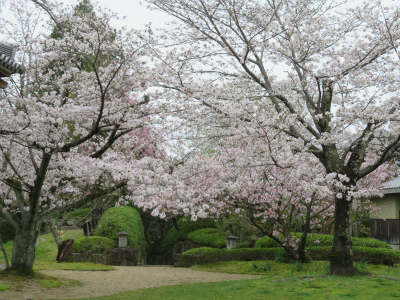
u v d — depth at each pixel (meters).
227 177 10.24
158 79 9.27
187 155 10.40
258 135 8.88
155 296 8.39
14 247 10.34
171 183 8.15
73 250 16.94
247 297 7.89
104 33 8.56
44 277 10.53
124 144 10.03
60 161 9.59
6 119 8.30
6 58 7.21
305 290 8.28
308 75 10.48
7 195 11.10
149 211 23.98
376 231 17.91
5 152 9.96
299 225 14.70
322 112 10.59
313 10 10.90
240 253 15.97
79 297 8.50
